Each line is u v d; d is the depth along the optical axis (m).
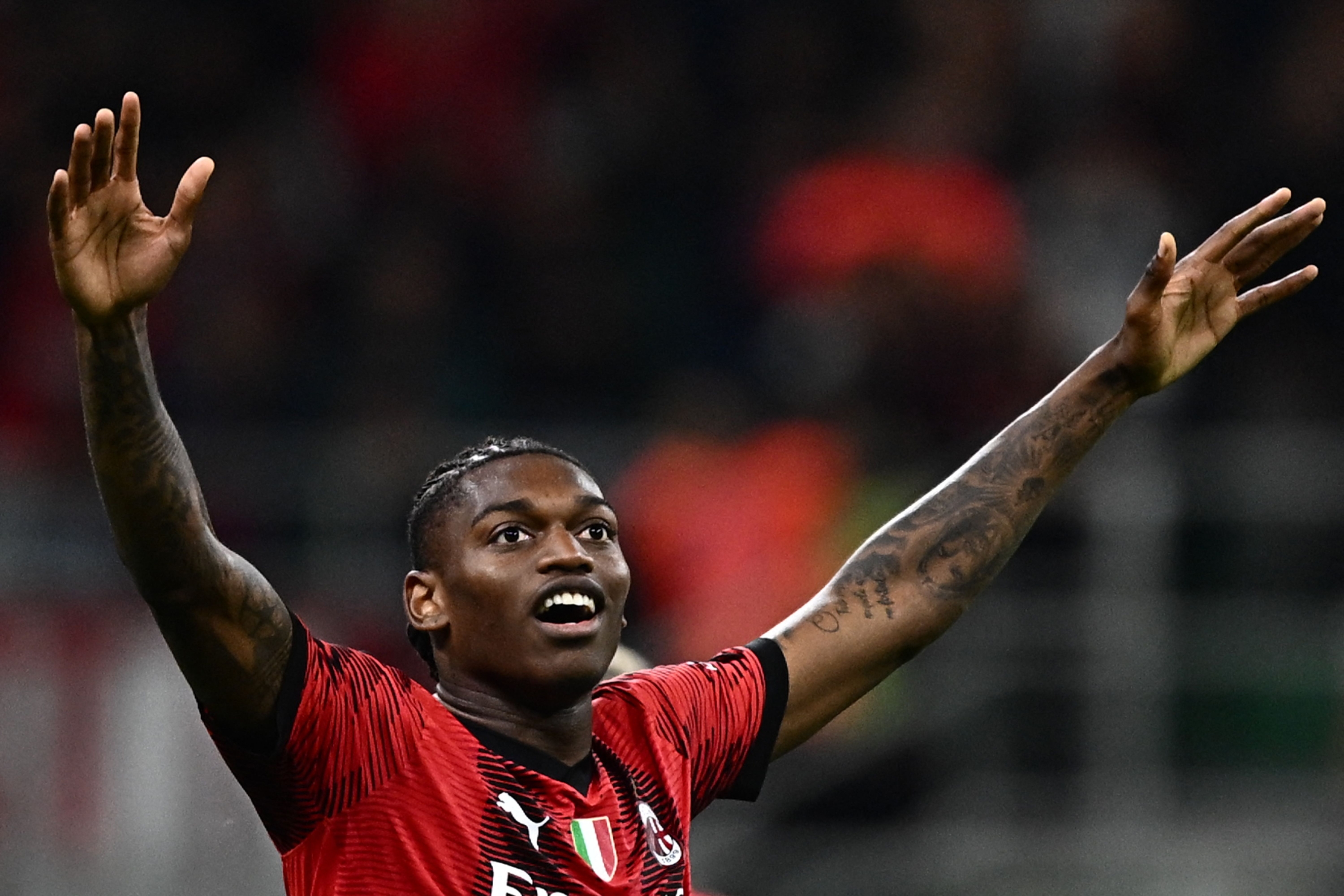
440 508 12.20
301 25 38.22
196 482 11.00
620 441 30.08
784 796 27.73
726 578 28.25
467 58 37.22
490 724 11.95
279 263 35.25
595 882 11.60
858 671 13.82
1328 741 27.17
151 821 25.64
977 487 14.37
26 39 37.88
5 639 26.31
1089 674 27.48
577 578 11.87
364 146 36.75
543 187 36.03
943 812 27.48
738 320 34.47
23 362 33.19
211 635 10.91
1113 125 35.06
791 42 37.31
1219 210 34.25
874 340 30.05
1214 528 28.16
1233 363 31.09
